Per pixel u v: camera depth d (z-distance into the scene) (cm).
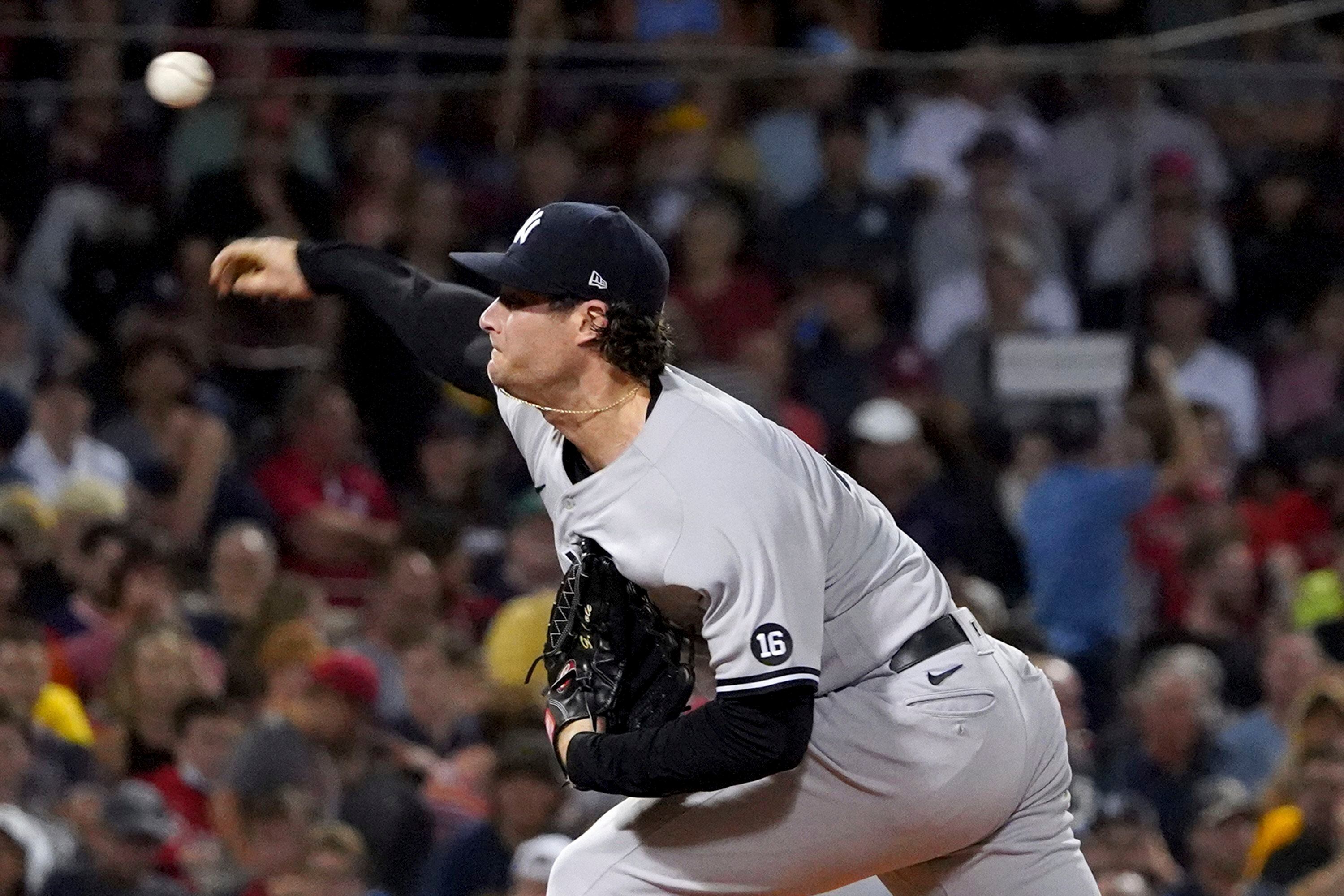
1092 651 2684
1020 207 3366
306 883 1969
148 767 2177
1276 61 3550
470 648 2419
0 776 1981
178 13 3191
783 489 1048
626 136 3447
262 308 2992
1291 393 3488
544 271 1050
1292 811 2133
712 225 3250
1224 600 2758
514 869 1995
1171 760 2392
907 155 3528
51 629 2361
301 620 2364
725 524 1028
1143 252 3306
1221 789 2277
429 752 2372
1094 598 2709
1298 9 3325
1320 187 3612
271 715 2164
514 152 3338
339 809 2181
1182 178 3431
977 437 3097
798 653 1023
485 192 3312
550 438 1141
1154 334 3350
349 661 2236
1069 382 2900
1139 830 2069
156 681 2184
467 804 2272
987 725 1096
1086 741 2144
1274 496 3142
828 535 1078
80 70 3070
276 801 2031
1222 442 3044
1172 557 2753
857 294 3234
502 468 2900
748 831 1104
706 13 3553
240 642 2348
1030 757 1123
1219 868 2134
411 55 3231
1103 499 2722
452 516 2647
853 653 1095
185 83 1360
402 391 2900
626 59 3391
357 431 2888
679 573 1034
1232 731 2455
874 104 3603
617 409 1070
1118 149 3425
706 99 3500
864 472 2828
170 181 3148
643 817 1134
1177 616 2748
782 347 3102
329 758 2219
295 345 3006
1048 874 1139
